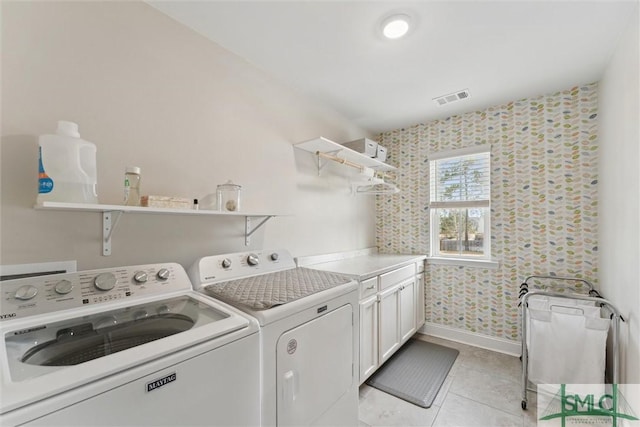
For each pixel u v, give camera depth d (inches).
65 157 40.7
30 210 41.7
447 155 113.0
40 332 34.3
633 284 55.3
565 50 69.1
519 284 97.9
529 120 96.4
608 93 73.8
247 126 74.0
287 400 45.4
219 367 35.5
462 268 109.3
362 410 70.1
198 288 55.1
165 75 57.7
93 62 48.2
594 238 85.6
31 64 42.1
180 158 59.8
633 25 55.5
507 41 65.7
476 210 108.9
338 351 57.5
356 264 93.0
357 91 91.3
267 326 42.4
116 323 40.6
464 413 68.9
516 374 85.7
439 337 113.6
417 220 121.4
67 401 24.2
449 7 55.4
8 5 40.4
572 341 65.2
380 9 56.3
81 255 46.3
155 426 29.4
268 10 56.7
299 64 76.0
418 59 73.4
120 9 51.7
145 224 54.2
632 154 55.8
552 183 92.5
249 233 73.4
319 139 80.6
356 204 118.1
